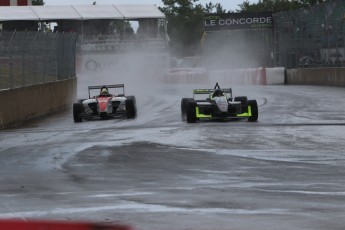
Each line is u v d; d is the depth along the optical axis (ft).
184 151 69.92
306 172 54.85
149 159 64.13
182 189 46.44
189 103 103.65
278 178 51.72
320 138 79.71
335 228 31.94
